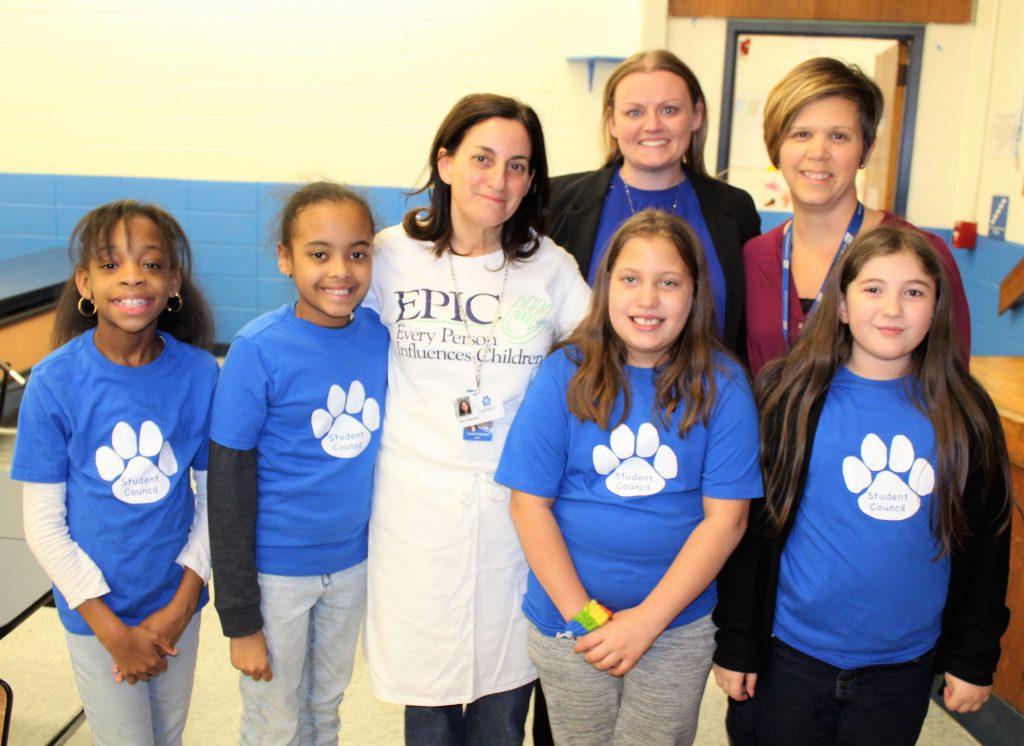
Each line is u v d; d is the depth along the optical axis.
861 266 1.47
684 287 1.49
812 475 1.49
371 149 5.20
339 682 1.79
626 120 1.96
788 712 1.54
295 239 1.55
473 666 1.67
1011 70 4.24
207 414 1.62
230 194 5.27
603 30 5.00
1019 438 2.18
